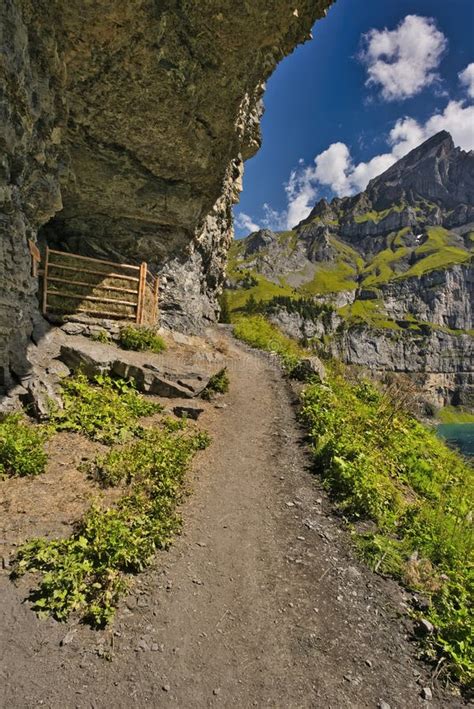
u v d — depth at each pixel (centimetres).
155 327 1870
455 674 498
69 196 1561
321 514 827
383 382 1867
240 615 554
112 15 1005
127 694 430
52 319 1393
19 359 982
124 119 1372
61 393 1057
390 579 664
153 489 773
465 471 1380
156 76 1230
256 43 1204
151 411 1159
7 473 748
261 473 977
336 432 1180
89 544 591
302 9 1206
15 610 498
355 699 455
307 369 1812
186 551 664
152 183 1680
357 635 545
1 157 801
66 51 1067
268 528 764
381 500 863
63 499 712
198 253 2412
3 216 854
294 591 611
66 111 1095
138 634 500
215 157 1698
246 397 1550
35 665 443
